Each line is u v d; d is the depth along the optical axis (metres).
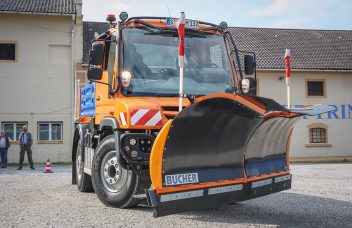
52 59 27.69
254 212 7.57
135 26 7.70
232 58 8.15
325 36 36.06
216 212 7.50
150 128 7.03
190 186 5.66
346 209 7.95
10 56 27.34
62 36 27.70
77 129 10.34
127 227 6.29
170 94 7.48
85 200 8.72
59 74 27.55
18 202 8.59
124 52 7.55
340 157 31.59
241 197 6.24
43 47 27.48
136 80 7.49
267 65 31.08
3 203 8.47
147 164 6.92
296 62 31.94
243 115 6.05
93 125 8.87
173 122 5.55
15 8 27.02
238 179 6.25
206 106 5.64
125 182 7.42
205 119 5.78
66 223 6.58
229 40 8.24
